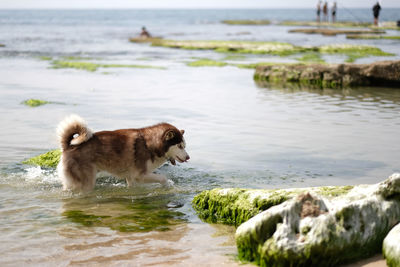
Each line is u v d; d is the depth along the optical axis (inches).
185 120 441.7
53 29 2674.7
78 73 823.7
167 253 179.2
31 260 170.7
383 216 171.9
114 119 440.8
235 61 1058.1
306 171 289.6
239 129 405.4
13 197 245.4
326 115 467.8
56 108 494.3
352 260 164.6
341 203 172.2
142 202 245.1
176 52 1317.7
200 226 211.5
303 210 164.7
